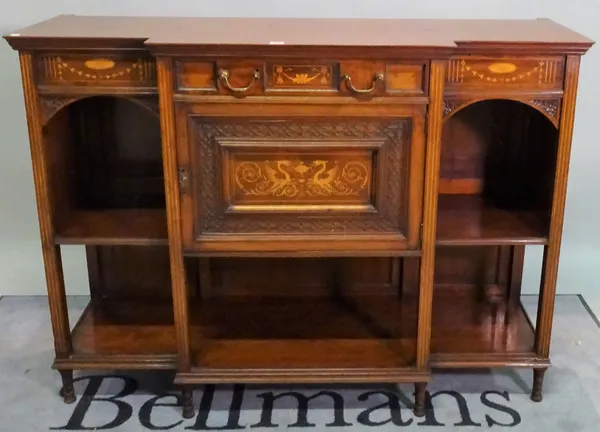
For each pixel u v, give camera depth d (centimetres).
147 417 224
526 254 286
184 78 193
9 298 287
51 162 213
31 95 199
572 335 263
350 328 243
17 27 256
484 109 241
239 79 193
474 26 223
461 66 198
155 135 243
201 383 225
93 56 196
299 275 261
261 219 208
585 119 266
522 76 199
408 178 202
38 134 203
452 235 216
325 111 195
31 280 287
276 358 228
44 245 215
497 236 216
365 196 206
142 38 193
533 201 241
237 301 259
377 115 196
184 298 215
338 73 192
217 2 254
